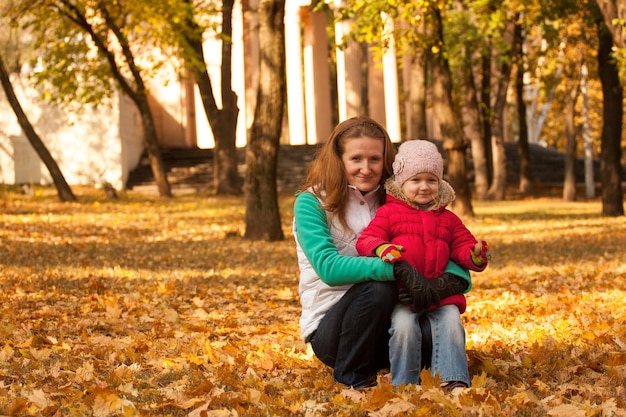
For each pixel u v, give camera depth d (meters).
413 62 28.42
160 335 6.59
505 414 3.86
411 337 4.24
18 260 12.55
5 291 8.93
